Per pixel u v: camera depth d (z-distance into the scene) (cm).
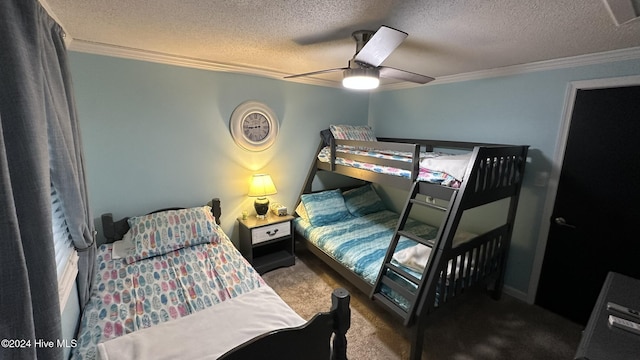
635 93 185
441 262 174
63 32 154
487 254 227
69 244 145
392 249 202
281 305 150
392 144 223
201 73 262
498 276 248
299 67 276
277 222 295
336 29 165
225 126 283
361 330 214
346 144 276
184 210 254
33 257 81
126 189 240
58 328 87
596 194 207
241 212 308
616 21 133
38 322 82
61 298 122
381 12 138
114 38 192
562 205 224
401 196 363
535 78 229
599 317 114
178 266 198
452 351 194
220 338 124
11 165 77
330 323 94
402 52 204
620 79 188
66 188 129
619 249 201
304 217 327
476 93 271
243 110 288
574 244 221
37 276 81
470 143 275
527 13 133
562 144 219
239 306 147
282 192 335
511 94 245
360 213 349
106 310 151
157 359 112
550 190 229
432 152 305
